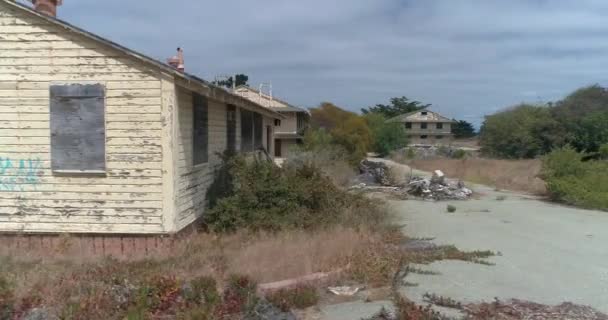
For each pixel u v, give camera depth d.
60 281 6.08
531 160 40.97
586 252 9.71
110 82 8.75
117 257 8.22
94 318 5.01
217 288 6.01
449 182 21.55
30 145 8.85
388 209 14.33
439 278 7.47
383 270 7.39
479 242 10.59
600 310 6.11
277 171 11.59
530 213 15.47
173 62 13.31
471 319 5.54
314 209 11.37
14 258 7.68
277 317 5.41
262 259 7.70
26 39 8.78
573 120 47.16
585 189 17.88
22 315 5.04
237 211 10.42
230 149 13.00
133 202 8.81
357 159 30.95
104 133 8.78
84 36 8.65
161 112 8.71
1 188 8.91
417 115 87.06
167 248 8.71
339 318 5.55
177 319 5.09
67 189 8.87
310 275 7.00
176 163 8.92
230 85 34.44
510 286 7.17
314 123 54.69
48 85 8.80
